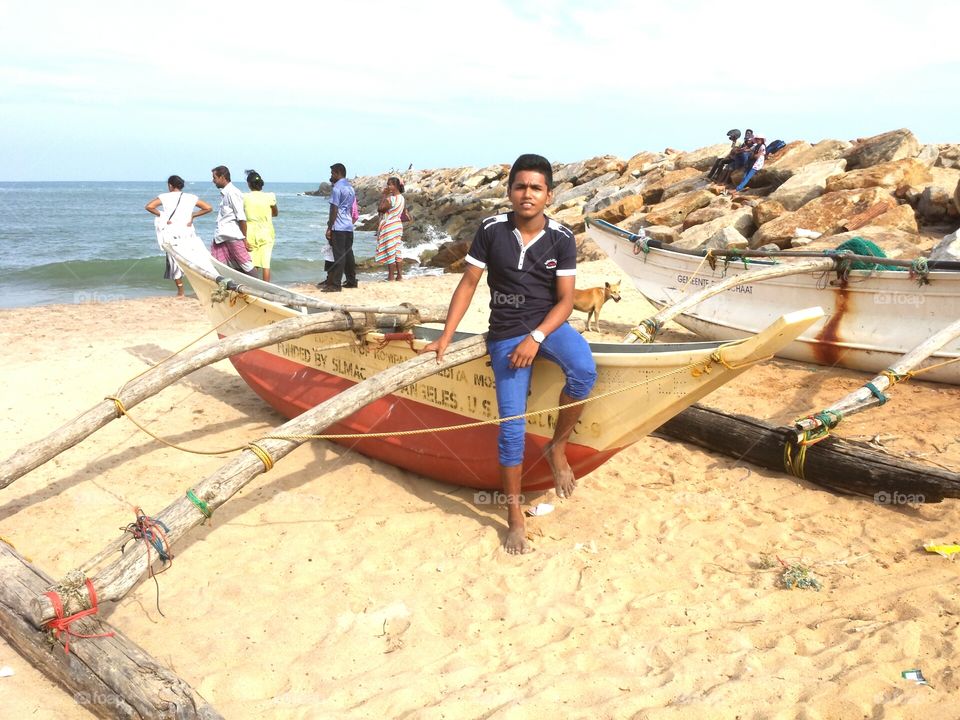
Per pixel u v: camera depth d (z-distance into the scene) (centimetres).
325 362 582
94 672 295
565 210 2741
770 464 545
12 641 332
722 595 387
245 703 310
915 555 420
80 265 1783
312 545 444
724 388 730
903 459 492
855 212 1438
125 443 587
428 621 370
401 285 1342
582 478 541
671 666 326
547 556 428
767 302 825
